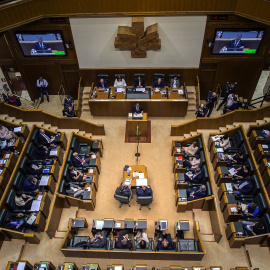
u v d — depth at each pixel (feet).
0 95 51.37
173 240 34.40
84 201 37.42
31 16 40.52
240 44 45.19
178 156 41.63
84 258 34.96
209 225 37.40
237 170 39.06
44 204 36.24
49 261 32.86
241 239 33.45
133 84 50.37
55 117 44.83
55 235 36.55
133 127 45.57
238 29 43.29
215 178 40.50
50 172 39.09
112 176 42.14
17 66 49.14
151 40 44.04
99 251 33.24
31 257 34.78
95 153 43.24
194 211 38.45
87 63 48.32
